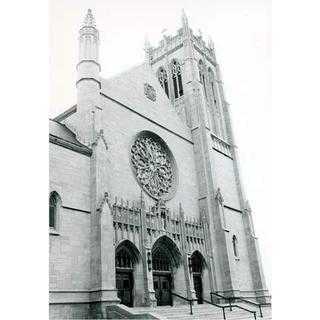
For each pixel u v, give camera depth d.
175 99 58.91
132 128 41.59
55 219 29.23
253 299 50.50
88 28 39.25
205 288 43.03
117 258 33.91
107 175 33.97
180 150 49.25
